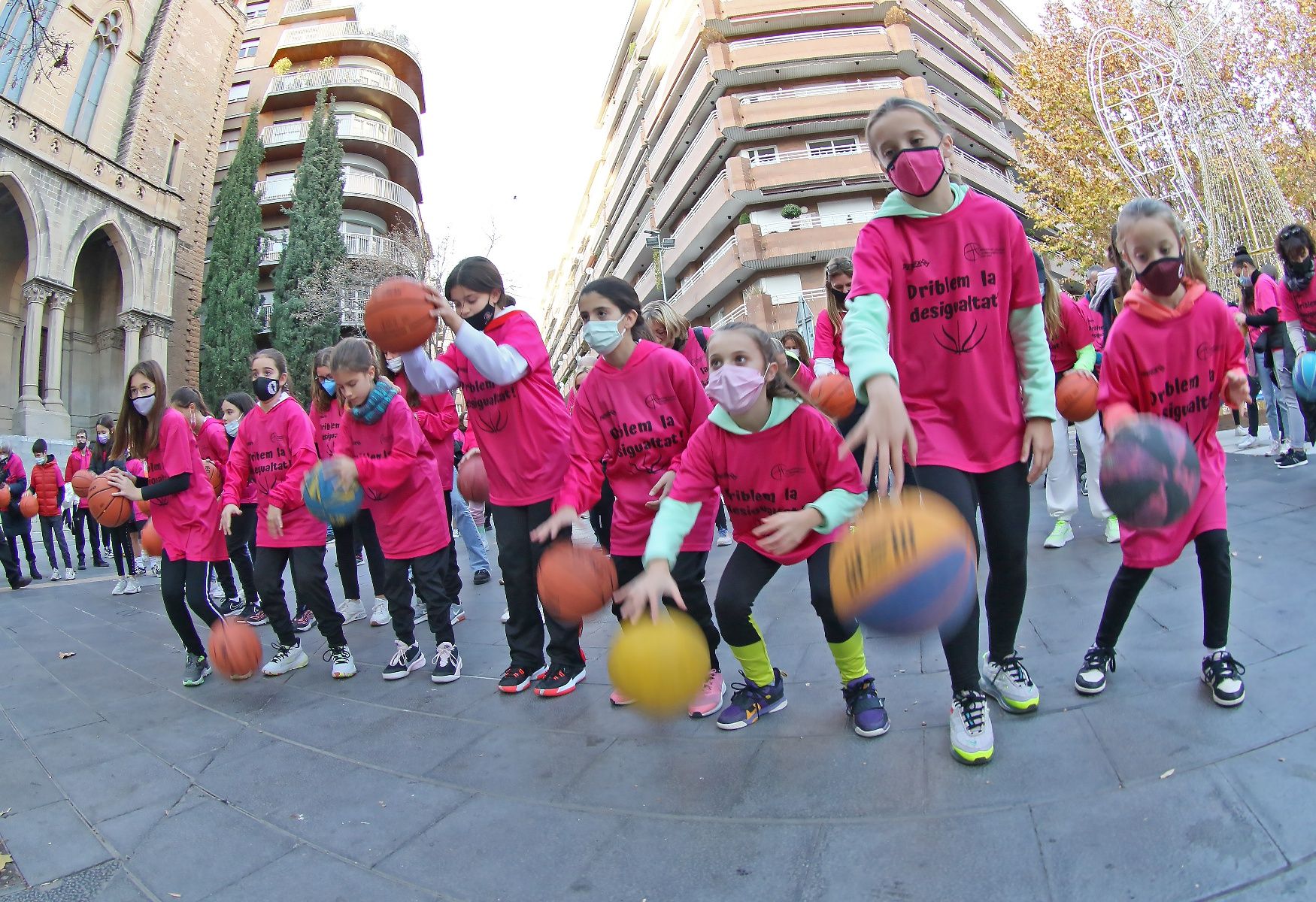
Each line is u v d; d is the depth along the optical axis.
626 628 2.04
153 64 25.03
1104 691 2.52
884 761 2.26
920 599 1.64
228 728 3.25
